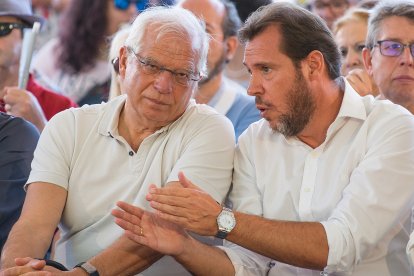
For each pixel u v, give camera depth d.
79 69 8.93
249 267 5.39
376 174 5.18
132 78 5.42
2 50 7.12
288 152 5.53
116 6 8.98
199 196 5.01
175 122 5.61
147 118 5.48
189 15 5.46
